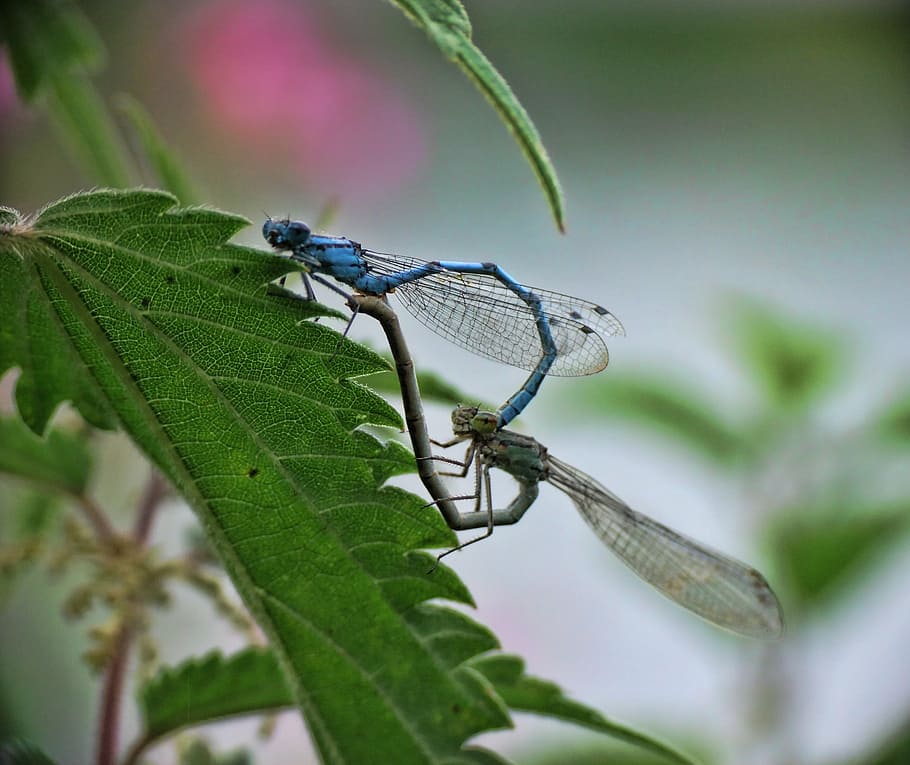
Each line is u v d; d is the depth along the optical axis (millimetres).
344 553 636
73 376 636
